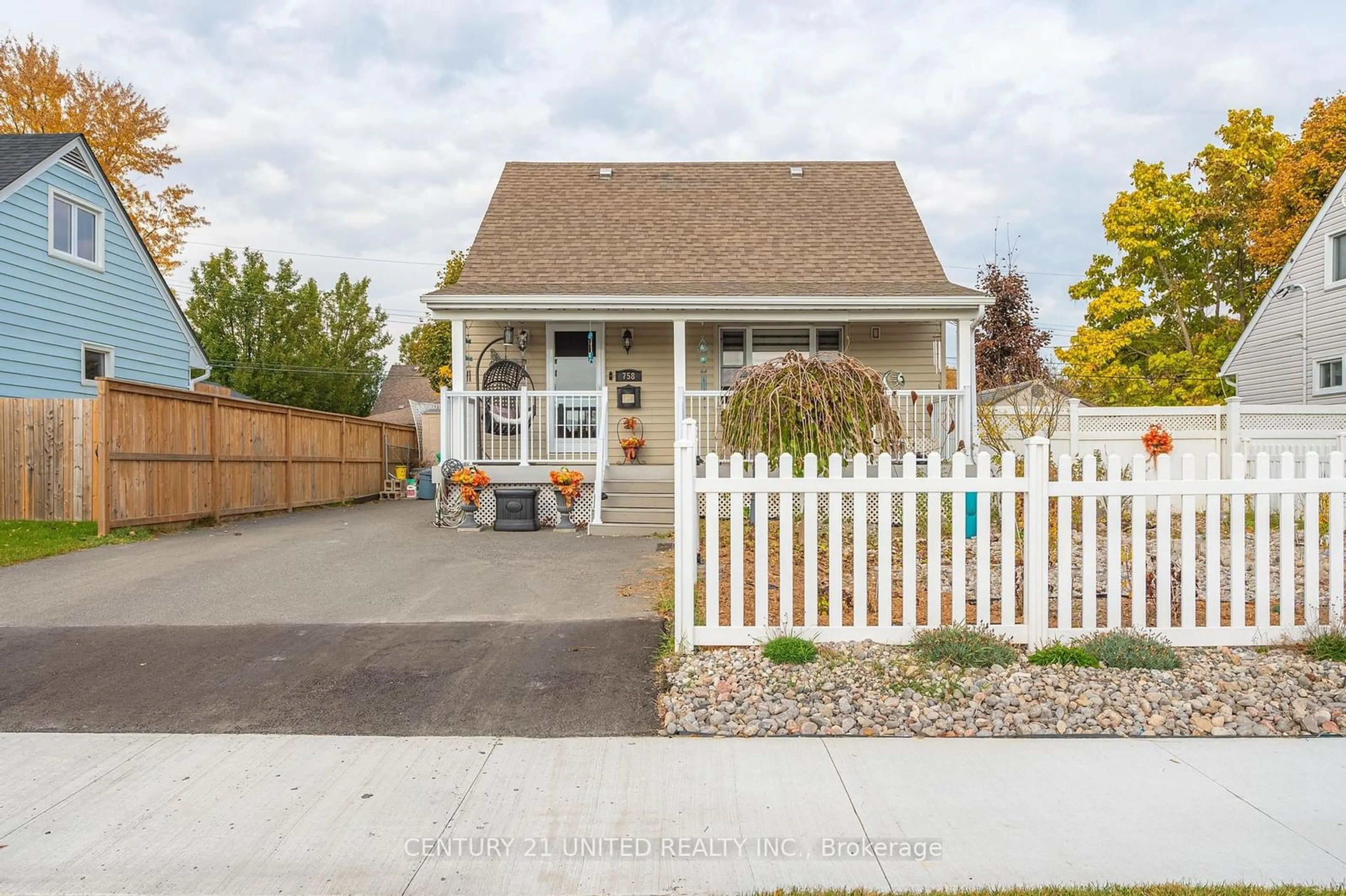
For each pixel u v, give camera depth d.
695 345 14.26
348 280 39.00
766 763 3.83
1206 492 4.99
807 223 15.31
